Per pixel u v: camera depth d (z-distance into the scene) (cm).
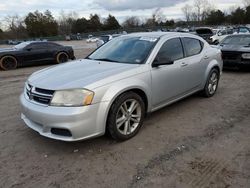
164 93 461
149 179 306
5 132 438
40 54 1329
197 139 401
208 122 467
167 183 298
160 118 487
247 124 455
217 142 390
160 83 445
